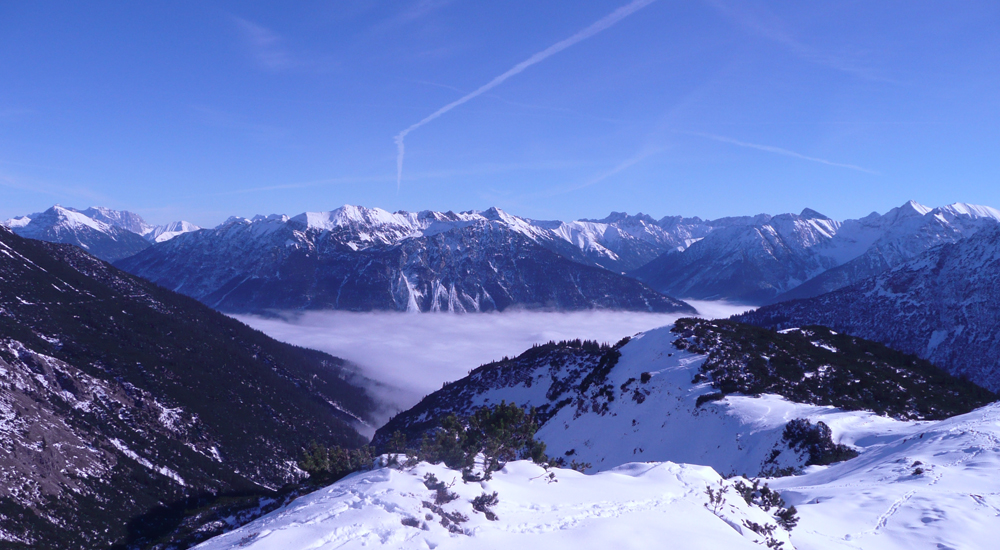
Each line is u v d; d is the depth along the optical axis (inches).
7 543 1982.0
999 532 653.3
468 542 388.2
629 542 423.5
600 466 1893.5
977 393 2321.6
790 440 1525.6
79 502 2487.7
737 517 545.3
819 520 693.3
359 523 386.3
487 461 615.8
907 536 641.0
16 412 2878.9
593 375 2832.2
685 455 1727.4
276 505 754.2
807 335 2893.7
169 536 901.2
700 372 2178.9
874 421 1598.2
